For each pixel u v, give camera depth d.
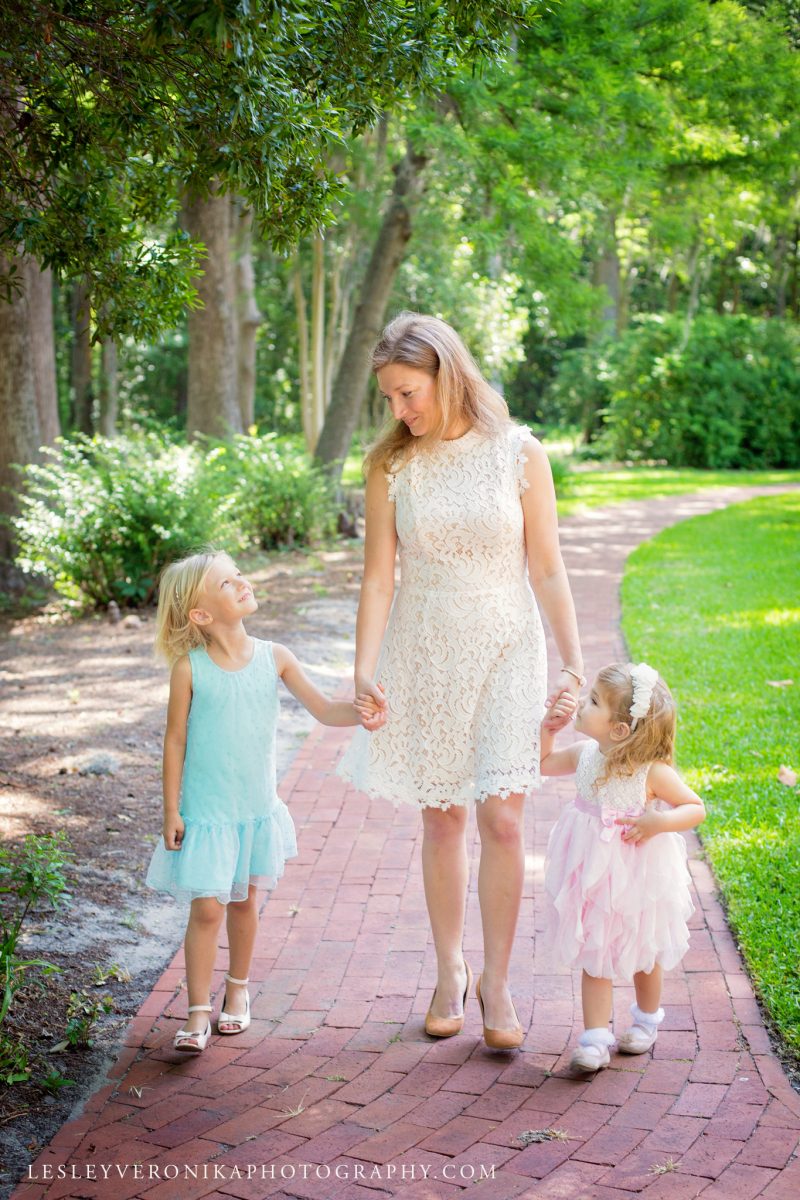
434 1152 2.79
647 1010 3.21
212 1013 3.59
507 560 3.30
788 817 4.86
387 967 3.84
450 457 3.27
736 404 28.48
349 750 3.62
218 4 2.29
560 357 39.69
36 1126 3.01
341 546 14.82
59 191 4.02
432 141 11.89
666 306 39.81
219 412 15.50
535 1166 2.71
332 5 3.33
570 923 3.12
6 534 11.68
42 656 9.09
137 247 4.26
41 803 5.51
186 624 3.33
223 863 3.28
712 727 6.25
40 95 3.69
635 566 12.55
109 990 3.77
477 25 3.66
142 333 4.29
